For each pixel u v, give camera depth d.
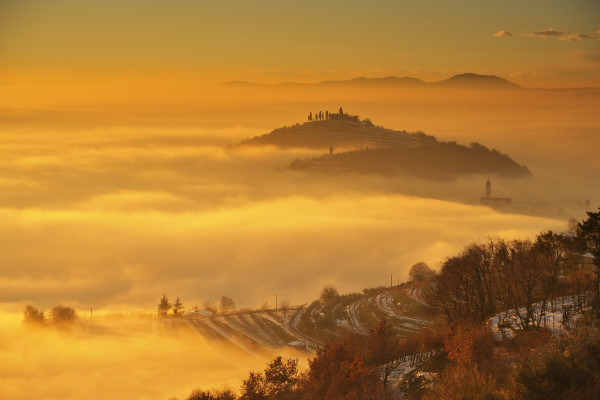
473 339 89.56
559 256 114.19
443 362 98.94
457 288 119.75
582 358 65.62
